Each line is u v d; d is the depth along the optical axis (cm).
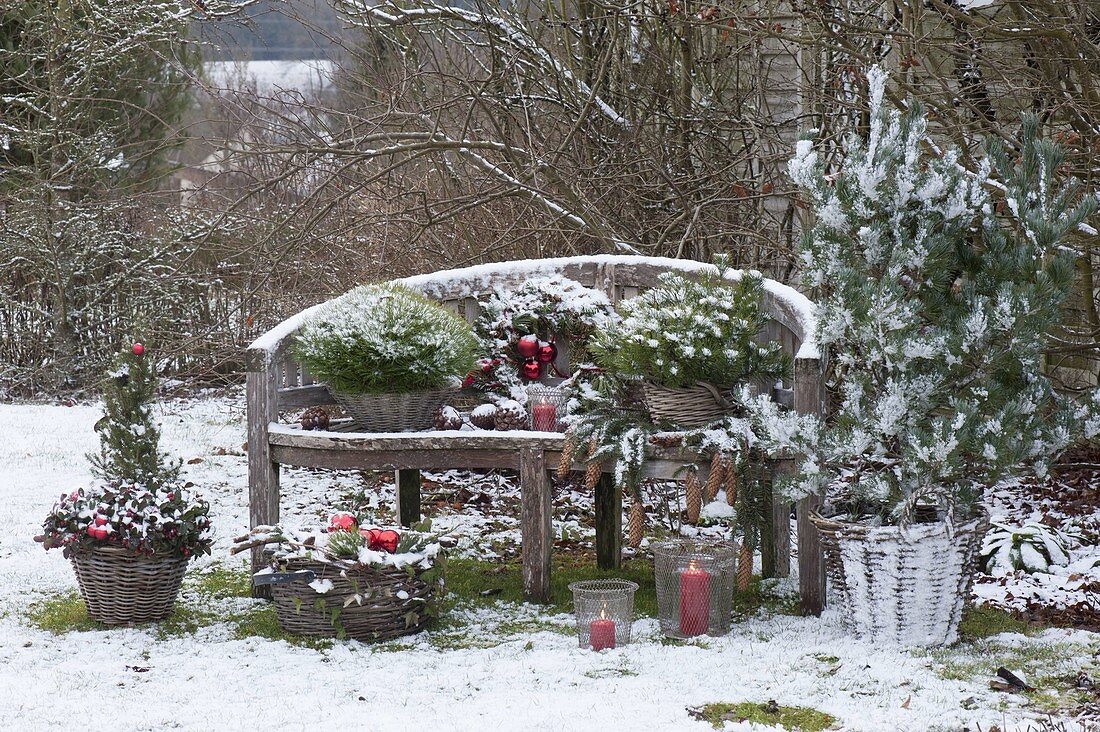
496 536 647
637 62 909
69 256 1316
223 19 916
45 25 1234
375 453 492
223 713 361
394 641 449
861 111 784
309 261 938
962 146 694
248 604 503
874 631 424
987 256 424
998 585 530
